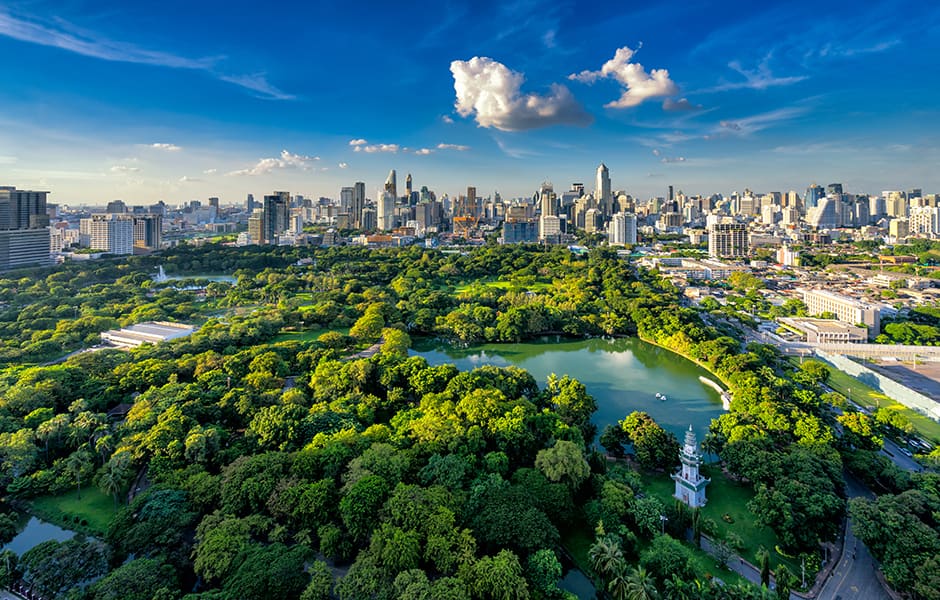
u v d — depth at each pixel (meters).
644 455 142.25
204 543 98.75
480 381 182.25
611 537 104.12
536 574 94.38
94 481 128.88
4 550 105.31
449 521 102.75
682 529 115.38
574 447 128.62
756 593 88.19
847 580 103.06
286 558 93.62
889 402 196.25
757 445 136.12
